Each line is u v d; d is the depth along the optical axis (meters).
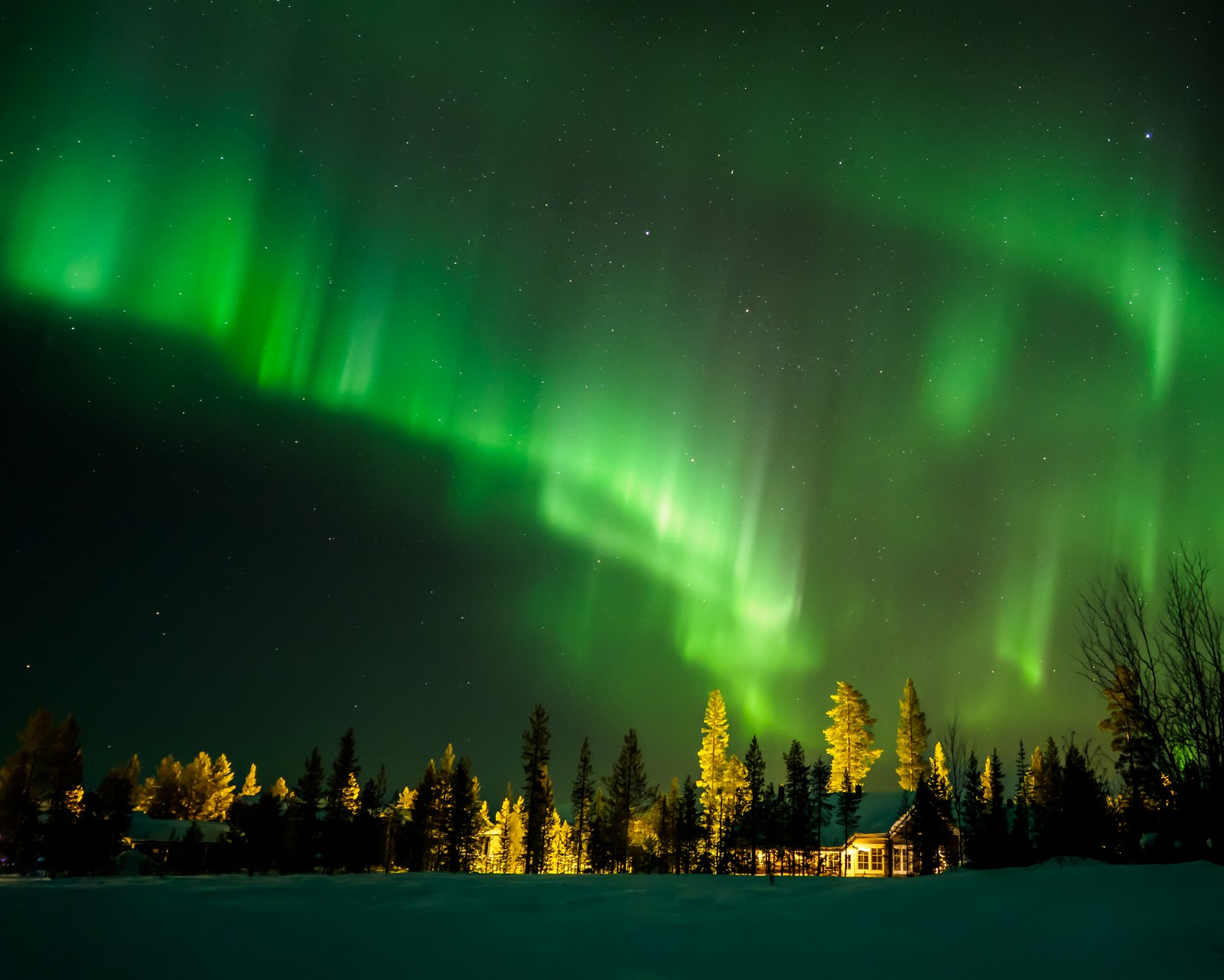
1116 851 13.00
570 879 24.39
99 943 8.36
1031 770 33.31
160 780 76.25
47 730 57.59
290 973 7.06
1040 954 6.75
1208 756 10.16
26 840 44.28
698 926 9.37
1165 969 6.10
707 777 62.88
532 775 62.53
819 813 50.88
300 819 52.47
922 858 40.72
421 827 59.47
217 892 15.63
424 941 8.62
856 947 7.64
